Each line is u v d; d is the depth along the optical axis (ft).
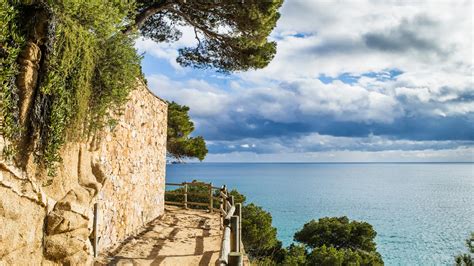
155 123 33.73
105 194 21.27
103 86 16.53
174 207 42.16
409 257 128.88
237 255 10.39
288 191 373.61
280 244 79.97
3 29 11.02
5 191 11.66
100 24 14.76
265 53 38.19
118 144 23.67
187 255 21.79
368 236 95.04
